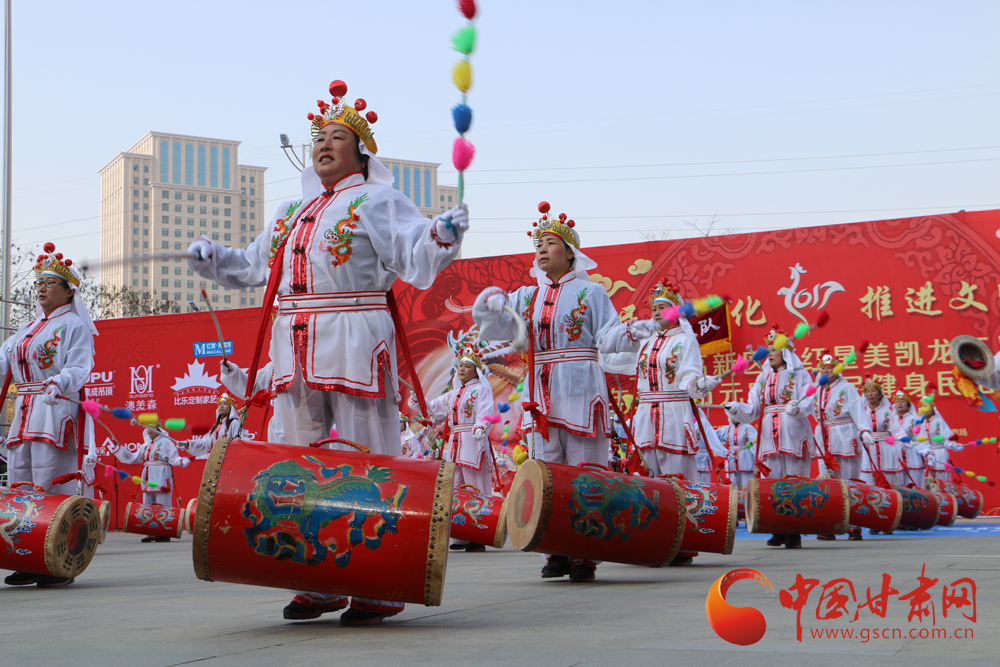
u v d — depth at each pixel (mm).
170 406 15336
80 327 6141
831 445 9852
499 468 11102
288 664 2512
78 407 6156
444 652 2684
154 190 68875
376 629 3209
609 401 5680
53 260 6164
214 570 3125
